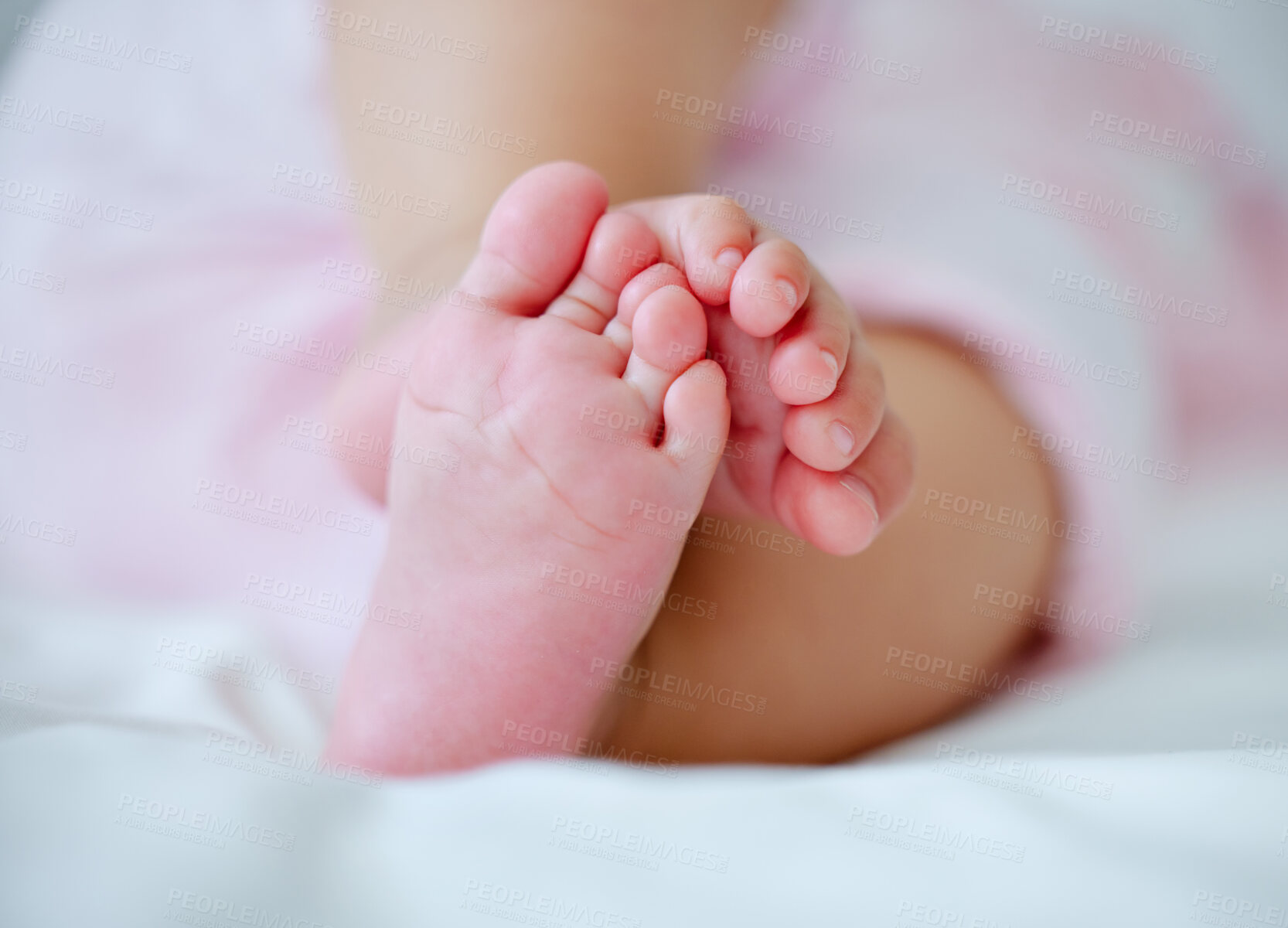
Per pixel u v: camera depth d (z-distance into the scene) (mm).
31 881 398
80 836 404
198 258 548
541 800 416
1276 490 511
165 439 529
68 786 410
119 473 523
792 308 438
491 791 419
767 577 465
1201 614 489
